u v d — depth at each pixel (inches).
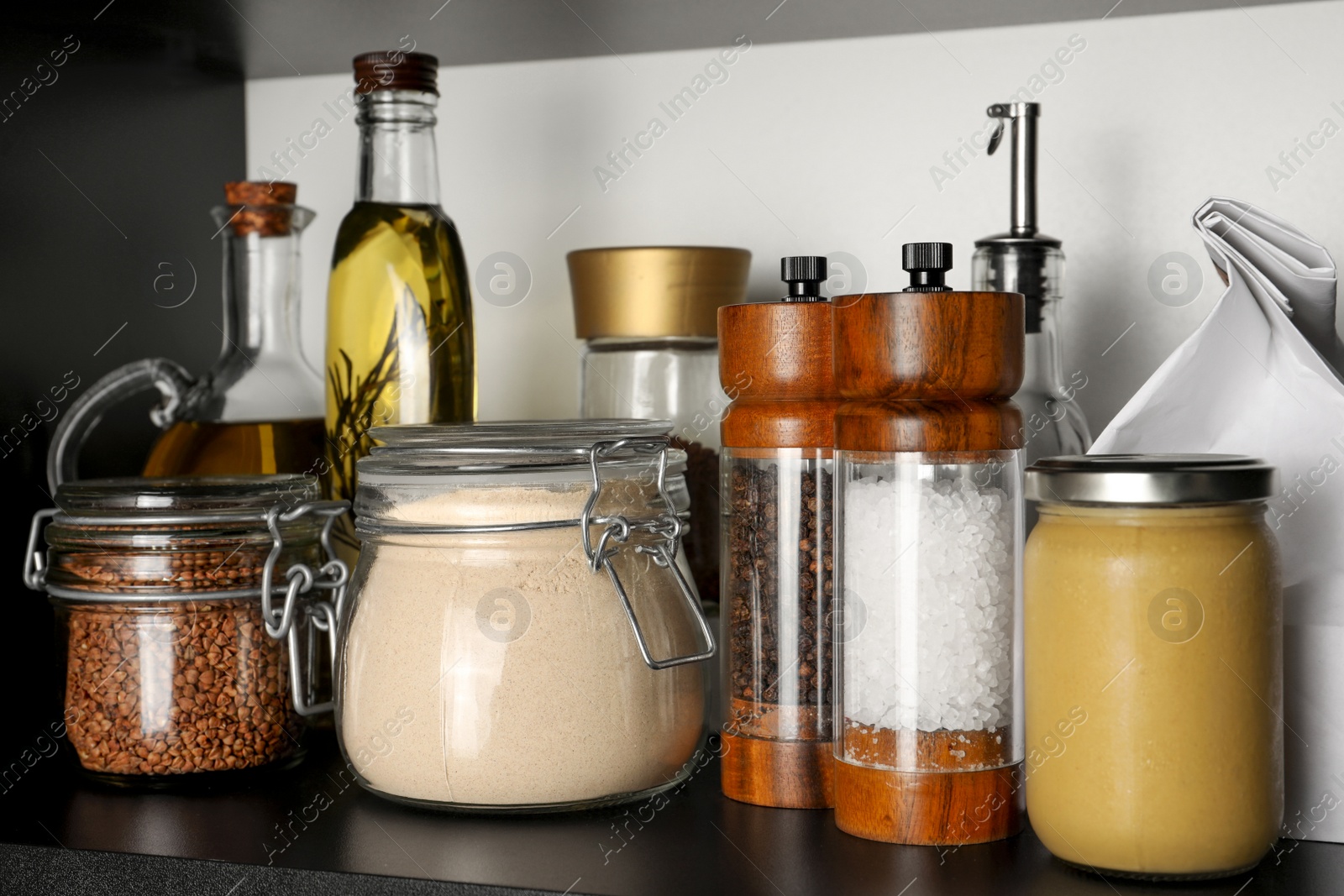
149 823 23.8
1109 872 20.2
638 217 35.6
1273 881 20.3
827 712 24.1
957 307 21.2
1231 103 31.4
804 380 23.9
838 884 20.1
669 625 24.5
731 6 31.5
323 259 37.9
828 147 34.1
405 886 20.6
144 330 35.4
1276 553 20.6
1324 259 23.3
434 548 23.7
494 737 22.8
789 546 24.1
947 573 21.6
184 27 33.2
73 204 32.6
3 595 30.1
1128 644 19.7
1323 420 21.7
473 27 33.3
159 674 25.8
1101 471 19.6
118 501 25.6
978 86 33.0
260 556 26.7
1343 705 21.9
